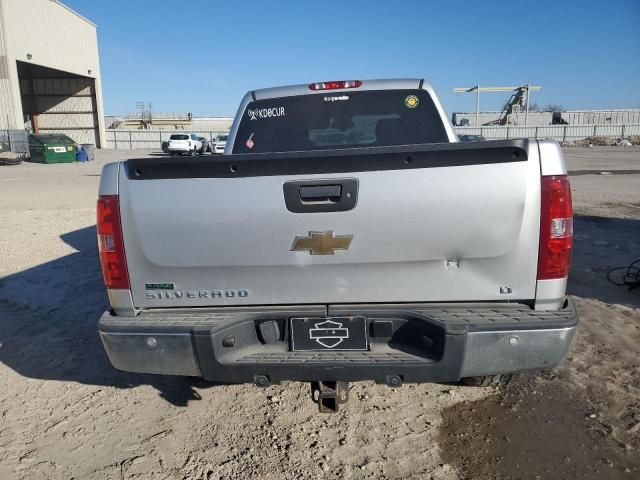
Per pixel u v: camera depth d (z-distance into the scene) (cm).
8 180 2098
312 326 267
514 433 311
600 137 5384
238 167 258
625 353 411
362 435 314
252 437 316
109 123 8469
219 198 261
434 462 287
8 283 655
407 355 258
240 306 277
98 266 725
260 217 260
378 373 253
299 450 301
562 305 263
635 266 650
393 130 427
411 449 299
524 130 5656
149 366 269
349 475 278
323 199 257
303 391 372
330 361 255
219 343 261
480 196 248
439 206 251
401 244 256
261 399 362
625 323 471
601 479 270
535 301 258
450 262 259
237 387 381
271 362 258
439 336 249
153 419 339
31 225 1054
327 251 260
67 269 712
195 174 262
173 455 300
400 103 423
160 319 271
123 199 269
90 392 377
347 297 267
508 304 263
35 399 368
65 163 3381
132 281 277
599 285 582
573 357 406
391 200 252
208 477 279
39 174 2431
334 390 267
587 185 1573
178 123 8344
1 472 287
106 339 269
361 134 430
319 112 429
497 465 283
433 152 247
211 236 265
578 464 282
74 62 4703
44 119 5225
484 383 361
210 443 311
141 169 265
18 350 454
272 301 273
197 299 276
